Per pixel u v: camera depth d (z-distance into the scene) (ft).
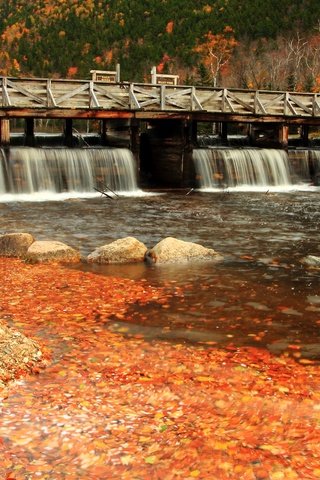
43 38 422.41
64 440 19.04
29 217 63.26
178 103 94.73
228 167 94.27
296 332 29.22
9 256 44.73
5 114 80.07
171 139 94.48
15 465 17.69
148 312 31.83
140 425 20.04
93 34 404.77
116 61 372.58
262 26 354.13
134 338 28.09
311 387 23.07
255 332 29.14
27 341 25.55
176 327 29.66
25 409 20.89
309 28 343.05
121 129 100.42
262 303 33.65
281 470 17.39
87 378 23.54
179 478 17.17
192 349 26.86
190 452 18.39
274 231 56.70
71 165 83.92
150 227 58.13
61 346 26.78
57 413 20.68
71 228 57.11
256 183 96.02
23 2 468.75
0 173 79.30
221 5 391.86
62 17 431.43
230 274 40.01
